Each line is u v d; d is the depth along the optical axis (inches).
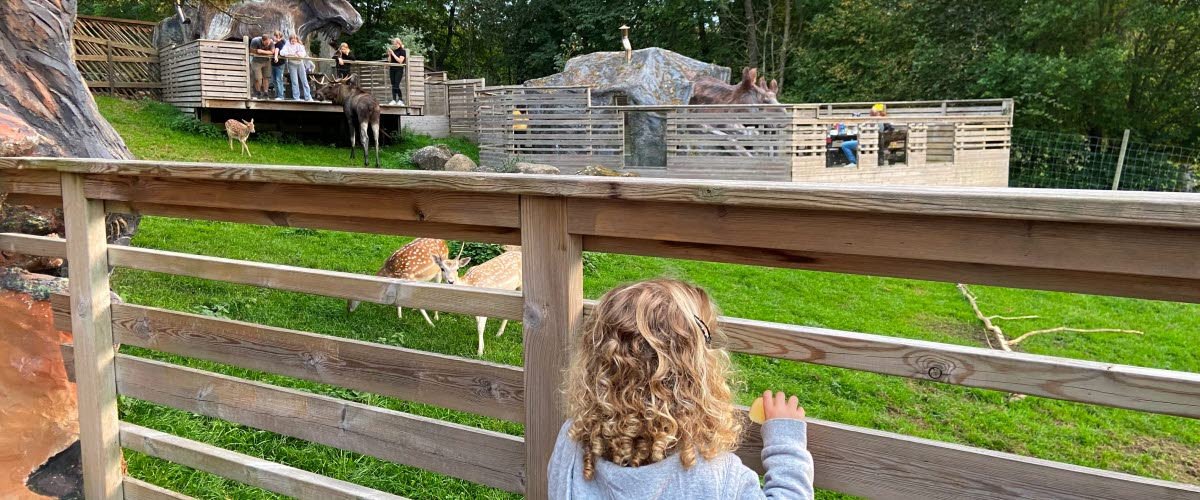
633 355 53.9
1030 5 874.1
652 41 1322.6
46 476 112.5
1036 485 53.2
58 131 166.1
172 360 195.3
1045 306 318.3
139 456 139.2
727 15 1251.2
